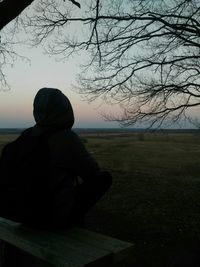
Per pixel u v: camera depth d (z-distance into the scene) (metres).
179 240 8.52
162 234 8.93
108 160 31.94
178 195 13.34
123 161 30.88
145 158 35.22
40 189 2.74
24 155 2.83
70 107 2.93
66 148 2.79
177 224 9.76
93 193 2.93
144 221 9.98
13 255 3.05
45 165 2.75
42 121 2.84
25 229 3.11
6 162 2.92
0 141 63.28
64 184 2.80
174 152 45.41
